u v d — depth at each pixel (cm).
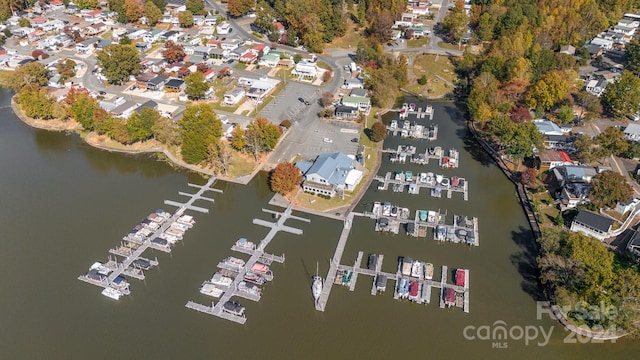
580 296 9012
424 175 13550
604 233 10750
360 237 11444
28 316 9538
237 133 14075
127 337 9112
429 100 18425
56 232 11694
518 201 12688
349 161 13562
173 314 9556
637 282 8669
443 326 9300
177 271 10531
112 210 12469
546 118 15888
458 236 11338
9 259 10875
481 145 15175
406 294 9825
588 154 13200
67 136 16062
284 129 15400
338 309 9619
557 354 8775
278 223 11881
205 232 11656
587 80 18350
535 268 10538
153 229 11644
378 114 17112
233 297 9881
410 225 11625
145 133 14912
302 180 12975
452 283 10181
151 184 13550
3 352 8831
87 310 9669
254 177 13650
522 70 17100
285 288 10106
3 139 15850
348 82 18575
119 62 18250
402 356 8738
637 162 13512
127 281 10300
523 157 13588
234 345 8944
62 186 13488
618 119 15850
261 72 19738
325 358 8706
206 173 13888
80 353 8819
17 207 12581
